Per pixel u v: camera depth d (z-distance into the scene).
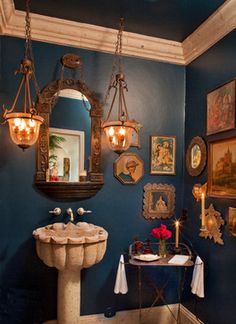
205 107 2.32
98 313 2.35
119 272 2.17
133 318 2.42
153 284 2.40
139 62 2.57
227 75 2.06
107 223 2.41
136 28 2.34
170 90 2.66
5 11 1.98
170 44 2.54
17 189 2.19
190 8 2.04
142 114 2.56
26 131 1.83
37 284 2.20
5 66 2.19
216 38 2.18
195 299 2.33
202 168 2.31
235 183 1.90
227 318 1.93
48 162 2.25
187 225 2.53
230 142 1.99
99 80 2.44
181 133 2.68
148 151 2.57
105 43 2.41
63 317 2.04
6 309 2.03
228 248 1.96
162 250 2.22
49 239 1.83
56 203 2.28
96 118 2.39
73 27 2.28
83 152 2.39
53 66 2.31
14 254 2.17
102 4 2.03
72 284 2.05
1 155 2.17
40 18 2.18
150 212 2.53
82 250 1.87
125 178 2.47
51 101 2.28
